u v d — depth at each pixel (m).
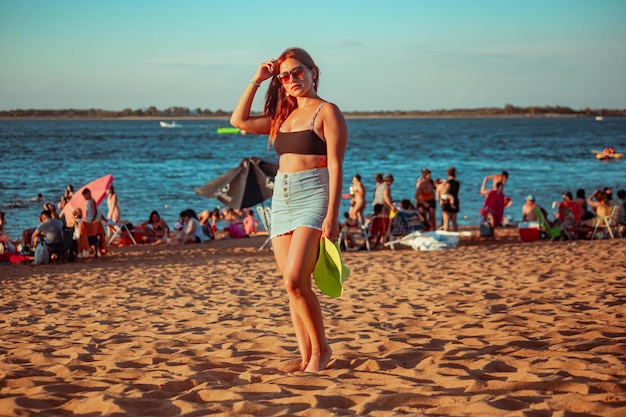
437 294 7.34
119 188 30.05
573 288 7.21
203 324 6.16
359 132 126.06
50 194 27.33
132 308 7.29
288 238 3.93
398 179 33.72
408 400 3.25
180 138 96.12
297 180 3.85
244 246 15.35
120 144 74.31
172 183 32.31
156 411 3.27
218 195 14.52
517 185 30.41
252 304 7.25
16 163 43.56
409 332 5.26
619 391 3.34
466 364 4.04
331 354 4.24
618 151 59.56
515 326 5.29
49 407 3.43
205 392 3.55
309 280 3.88
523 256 10.94
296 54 3.90
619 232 14.64
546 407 3.02
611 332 4.91
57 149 61.50
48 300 8.10
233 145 75.56
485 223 15.72
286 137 3.90
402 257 11.91
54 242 12.93
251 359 4.55
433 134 112.69
